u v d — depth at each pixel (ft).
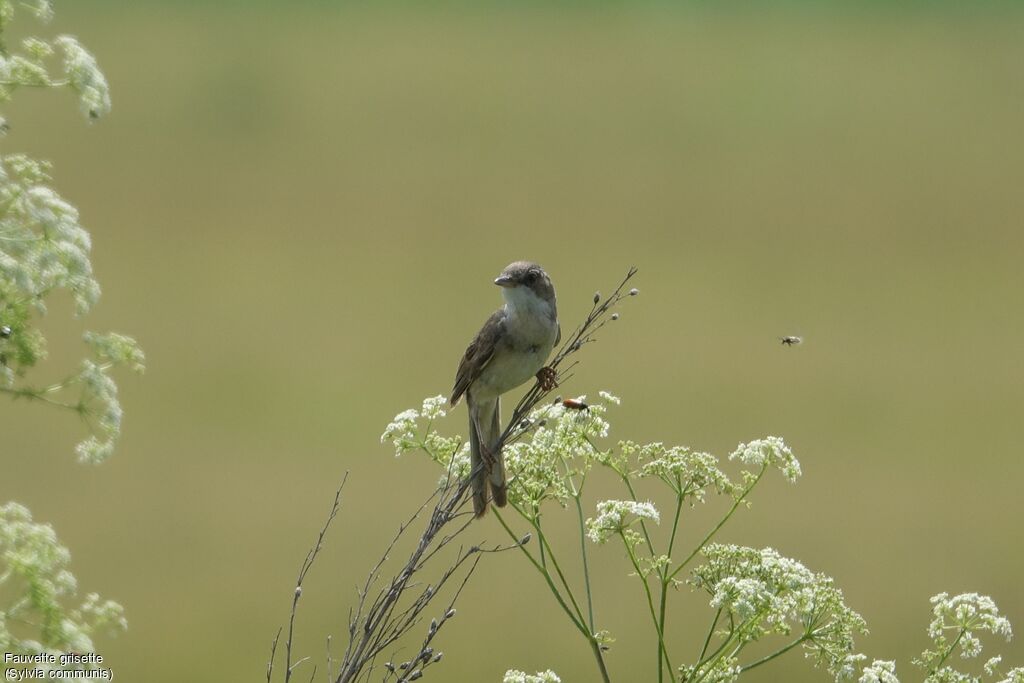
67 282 27.84
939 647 32.32
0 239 27.68
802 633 32.04
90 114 30.73
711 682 30.01
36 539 24.97
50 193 28.32
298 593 29.76
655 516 31.27
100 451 27.86
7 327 27.40
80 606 25.52
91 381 27.89
